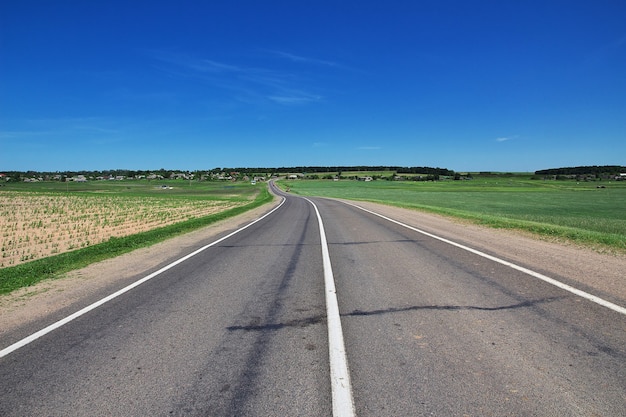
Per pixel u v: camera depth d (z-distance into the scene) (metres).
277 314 5.36
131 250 11.92
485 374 3.47
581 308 5.08
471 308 5.28
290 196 72.56
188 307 5.77
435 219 18.81
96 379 3.59
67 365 3.90
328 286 6.81
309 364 3.78
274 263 9.20
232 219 24.09
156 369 3.76
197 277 7.84
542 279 6.61
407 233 13.79
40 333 4.82
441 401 3.06
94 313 5.59
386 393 3.20
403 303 5.65
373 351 4.02
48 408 3.14
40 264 9.59
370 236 13.45
